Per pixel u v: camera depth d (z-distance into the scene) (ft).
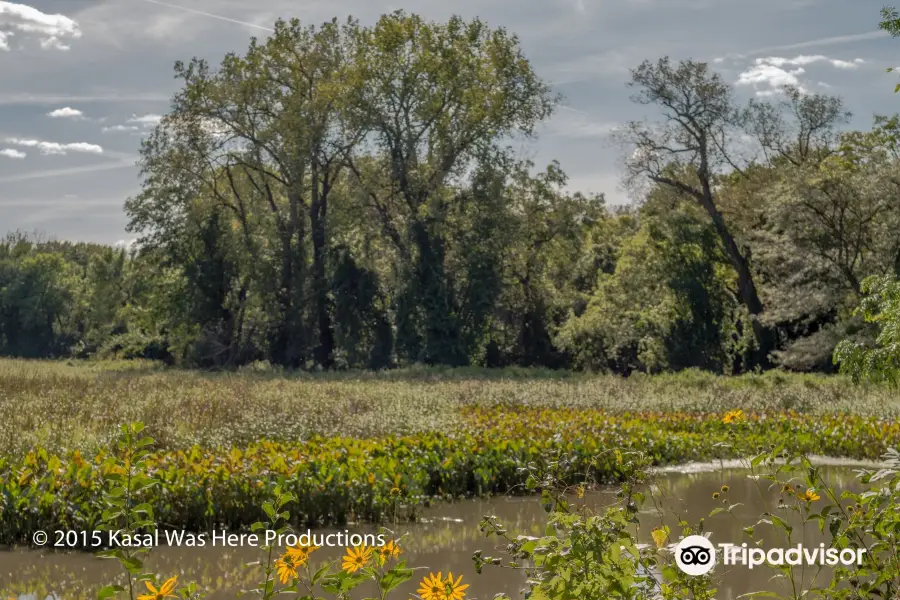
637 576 16.24
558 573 15.87
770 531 35.22
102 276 232.32
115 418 58.29
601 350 180.14
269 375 136.46
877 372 37.14
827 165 130.82
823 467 55.26
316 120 169.78
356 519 40.16
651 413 74.38
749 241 145.79
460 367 154.30
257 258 167.94
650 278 163.84
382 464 43.37
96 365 175.01
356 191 170.50
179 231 166.91
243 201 179.22
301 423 59.72
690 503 42.60
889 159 130.11
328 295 169.68
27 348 268.41
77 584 29.07
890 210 119.34
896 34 31.68
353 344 167.53
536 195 180.14
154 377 108.37
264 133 165.89
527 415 71.82
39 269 271.69
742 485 48.52
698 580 16.78
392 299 167.84
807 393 90.17
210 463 40.52
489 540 36.22
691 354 157.99
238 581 29.43
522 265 182.50
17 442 47.19
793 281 125.70
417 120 171.42
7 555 32.58
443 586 15.87
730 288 164.55
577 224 181.47
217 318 167.12
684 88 152.97
